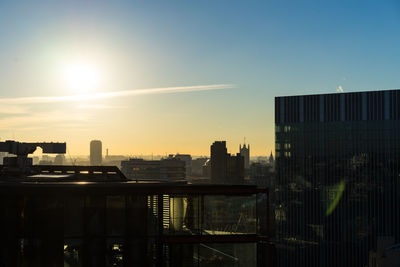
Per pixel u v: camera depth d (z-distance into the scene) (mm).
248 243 31188
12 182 32094
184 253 31031
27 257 30047
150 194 31172
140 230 30875
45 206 30359
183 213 31188
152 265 30891
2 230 30000
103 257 30516
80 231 30500
